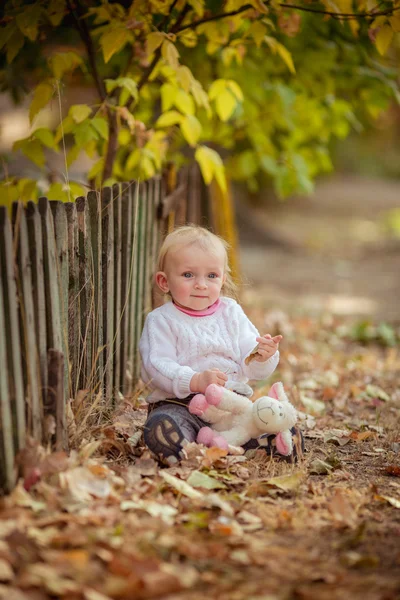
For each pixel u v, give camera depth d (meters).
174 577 2.34
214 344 3.59
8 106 13.59
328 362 6.50
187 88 4.46
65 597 2.23
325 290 11.02
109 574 2.37
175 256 3.62
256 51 6.12
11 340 2.81
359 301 10.15
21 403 2.89
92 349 3.87
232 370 3.62
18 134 13.80
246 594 2.33
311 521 2.90
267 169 6.48
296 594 2.33
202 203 7.06
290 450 3.44
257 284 11.40
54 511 2.75
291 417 3.42
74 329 3.62
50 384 3.15
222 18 4.92
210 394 3.32
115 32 4.25
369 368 6.37
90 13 4.59
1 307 2.73
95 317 3.93
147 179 5.19
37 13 4.47
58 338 3.26
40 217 3.11
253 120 6.73
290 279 12.01
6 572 2.28
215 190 7.09
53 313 3.20
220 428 3.48
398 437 4.22
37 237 3.05
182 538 2.66
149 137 5.06
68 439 3.32
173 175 5.89
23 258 2.91
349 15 4.39
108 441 3.46
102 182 4.87
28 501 2.76
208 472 3.24
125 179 5.70
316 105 6.83
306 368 6.17
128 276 4.41
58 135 4.59
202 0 4.67
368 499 3.13
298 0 5.17
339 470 3.58
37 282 3.05
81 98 9.94
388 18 4.29
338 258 14.68
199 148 5.29
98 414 3.75
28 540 2.48
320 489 3.25
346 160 37.50
